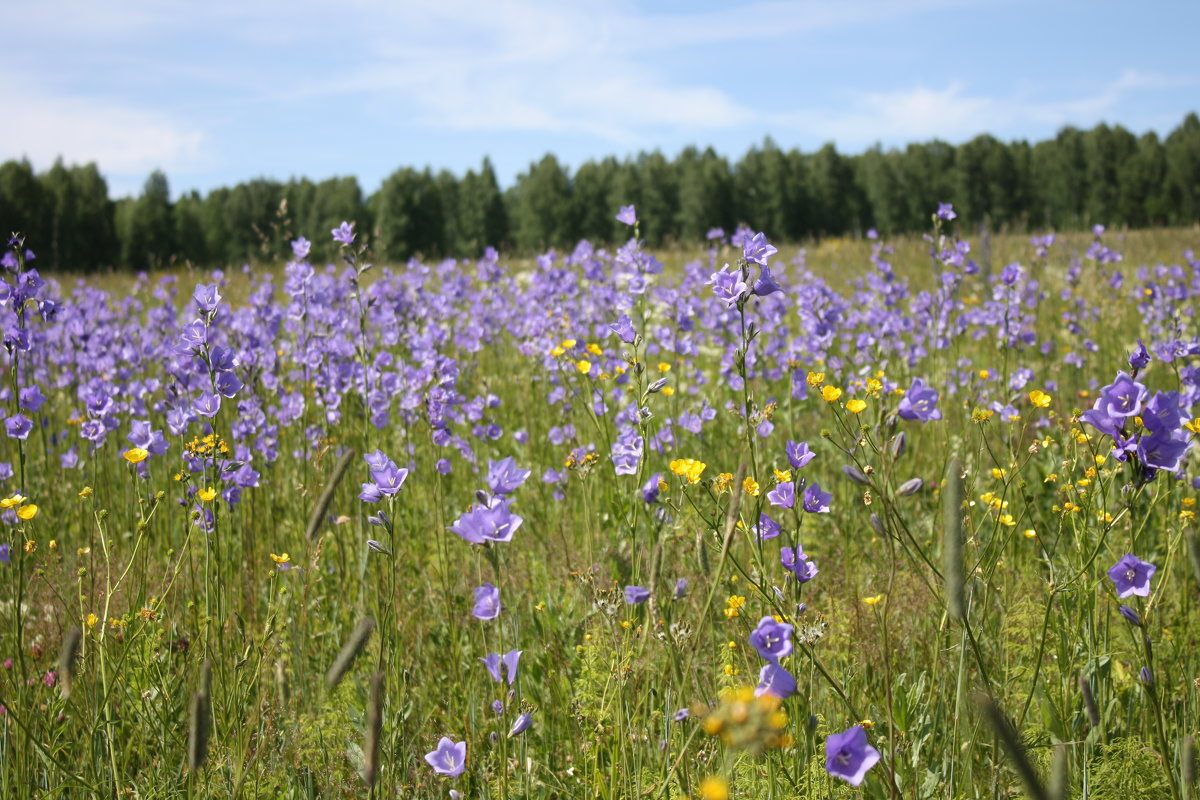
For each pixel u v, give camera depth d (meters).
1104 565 3.77
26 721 3.04
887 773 2.66
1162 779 3.02
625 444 3.99
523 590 4.57
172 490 5.85
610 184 58.56
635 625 3.36
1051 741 3.14
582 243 8.99
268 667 3.77
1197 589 4.22
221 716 3.40
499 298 9.37
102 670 3.21
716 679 3.35
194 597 4.02
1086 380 7.73
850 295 12.89
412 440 6.12
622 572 4.13
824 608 3.98
